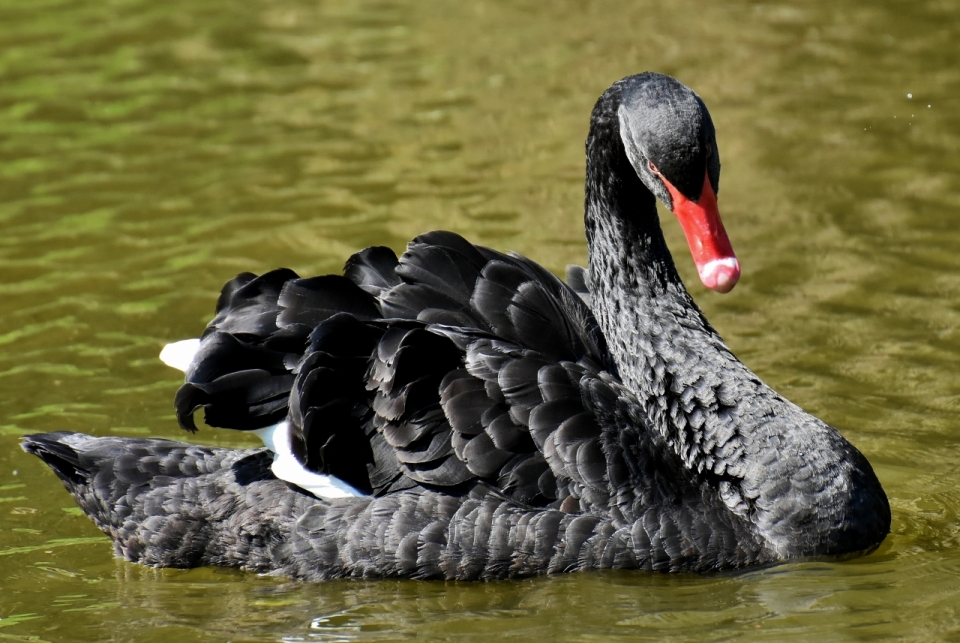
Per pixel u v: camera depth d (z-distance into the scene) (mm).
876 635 8719
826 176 17875
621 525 9820
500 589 9695
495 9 25953
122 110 20891
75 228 16719
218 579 10180
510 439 9828
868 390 12742
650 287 10852
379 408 9922
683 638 8820
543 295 10656
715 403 10289
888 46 22812
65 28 24906
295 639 9078
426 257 10586
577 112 20406
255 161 18859
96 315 14469
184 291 14969
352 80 22234
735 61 22469
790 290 14828
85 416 12500
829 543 9977
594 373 10523
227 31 24781
